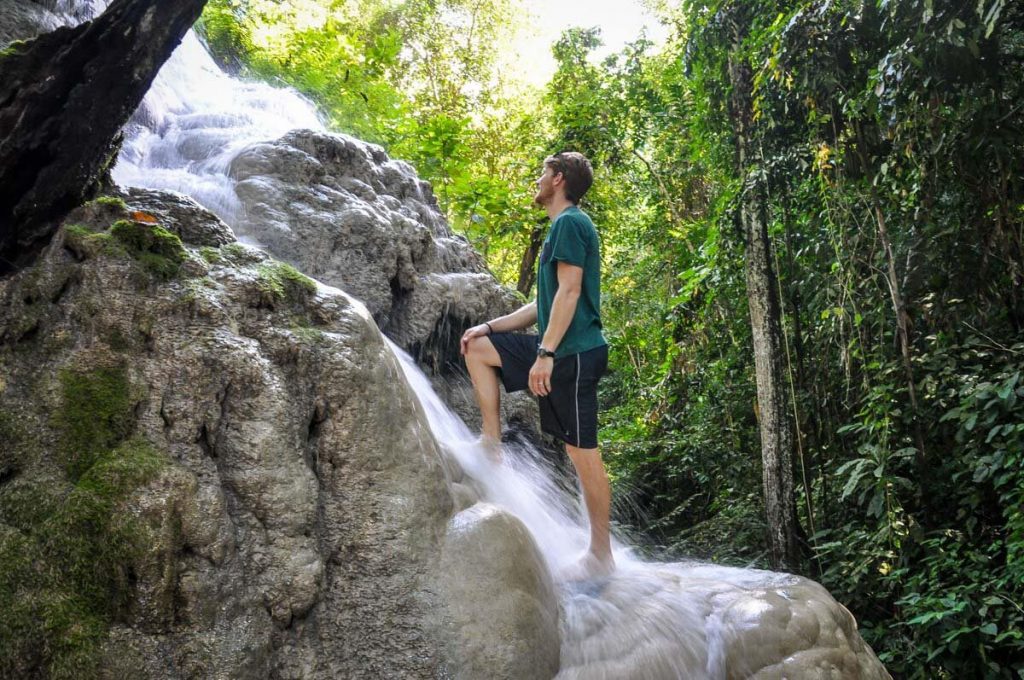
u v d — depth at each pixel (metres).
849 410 7.51
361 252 4.44
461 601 2.78
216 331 2.71
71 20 4.48
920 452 6.23
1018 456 5.58
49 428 2.45
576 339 3.66
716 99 8.52
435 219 5.61
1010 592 5.46
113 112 3.02
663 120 13.80
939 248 6.09
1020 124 5.58
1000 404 5.72
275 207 4.28
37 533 2.28
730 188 8.27
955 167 5.71
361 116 9.03
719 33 7.78
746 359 9.95
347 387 2.88
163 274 2.74
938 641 5.57
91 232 2.73
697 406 10.73
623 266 17.17
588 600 3.30
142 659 2.26
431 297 4.78
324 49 9.83
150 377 2.58
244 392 2.69
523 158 16.66
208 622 2.40
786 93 6.92
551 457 5.40
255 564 2.56
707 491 10.09
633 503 10.40
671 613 3.32
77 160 2.96
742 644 3.30
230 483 2.60
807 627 3.42
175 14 3.03
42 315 2.60
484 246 10.67
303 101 8.17
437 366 4.90
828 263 7.50
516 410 5.20
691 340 10.54
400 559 2.78
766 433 7.28
